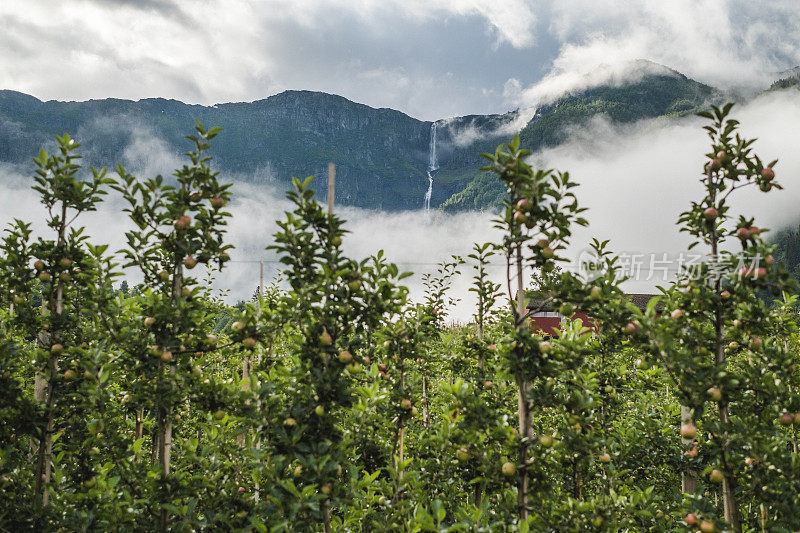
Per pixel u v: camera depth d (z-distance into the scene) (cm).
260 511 537
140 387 536
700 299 509
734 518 505
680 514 630
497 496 676
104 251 606
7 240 592
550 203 481
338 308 530
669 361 500
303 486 523
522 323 511
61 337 618
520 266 509
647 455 718
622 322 512
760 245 484
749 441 496
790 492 482
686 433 527
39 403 583
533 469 509
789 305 632
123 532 516
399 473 611
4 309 697
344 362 516
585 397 549
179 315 535
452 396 565
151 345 546
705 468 586
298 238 523
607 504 548
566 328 670
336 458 520
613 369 812
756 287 484
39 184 580
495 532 515
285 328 581
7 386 559
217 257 564
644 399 830
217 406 549
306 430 527
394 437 695
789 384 572
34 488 594
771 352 521
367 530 604
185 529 516
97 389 540
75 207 594
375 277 538
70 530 520
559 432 553
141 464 607
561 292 500
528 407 511
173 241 545
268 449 538
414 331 692
